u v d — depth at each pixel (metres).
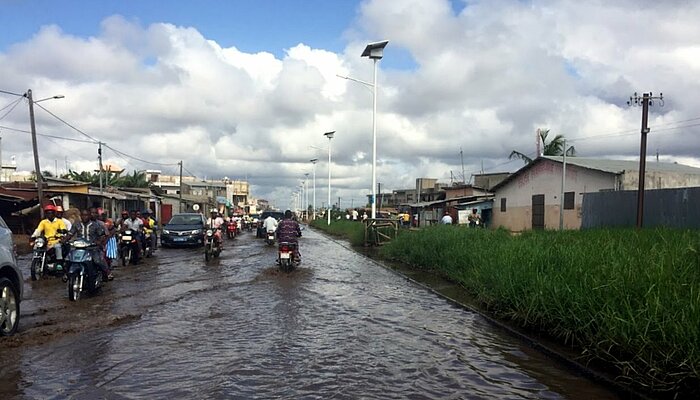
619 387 5.25
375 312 9.49
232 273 15.02
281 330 7.91
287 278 14.04
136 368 5.93
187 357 6.38
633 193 19.52
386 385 5.45
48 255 13.33
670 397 4.85
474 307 9.76
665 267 6.50
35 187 30.08
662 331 4.98
